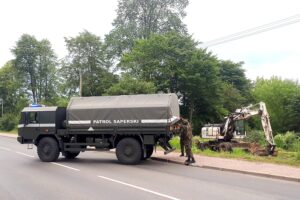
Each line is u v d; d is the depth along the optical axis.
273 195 10.52
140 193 10.60
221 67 67.69
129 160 17.83
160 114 17.72
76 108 19.11
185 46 48.69
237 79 68.25
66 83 58.75
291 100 55.12
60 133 19.20
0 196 10.27
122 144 18.00
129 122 18.14
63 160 19.75
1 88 81.69
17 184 12.19
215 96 51.28
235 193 10.73
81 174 14.45
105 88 56.56
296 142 30.27
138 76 47.22
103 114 18.61
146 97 18.30
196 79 47.22
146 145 18.39
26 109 19.97
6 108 82.12
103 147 18.83
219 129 26.14
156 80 46.78
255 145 24.34
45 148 19.14
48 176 13.93
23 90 71.50
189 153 17.55
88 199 9.85
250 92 66.50
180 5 56.00
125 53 51.16
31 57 71.00
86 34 59.22
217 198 10.02
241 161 17.95
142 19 56.16
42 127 19.45
